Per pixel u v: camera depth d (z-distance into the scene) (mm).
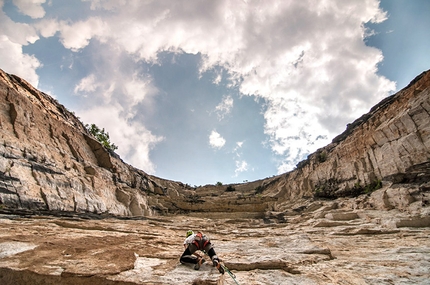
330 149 34750
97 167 23672
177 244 7465
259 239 9016
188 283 3965
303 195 34906
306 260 5746
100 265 4465
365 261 6043
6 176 12945
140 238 7887
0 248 5090
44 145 17953
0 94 16078
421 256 6398
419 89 18906
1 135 14398
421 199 13891
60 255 4957
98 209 18922
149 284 3830
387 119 22000
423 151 17094
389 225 11172
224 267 4453
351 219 14820
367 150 23906
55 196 15391
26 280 4020
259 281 4418
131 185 29625
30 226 8328
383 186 20484
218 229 12977
